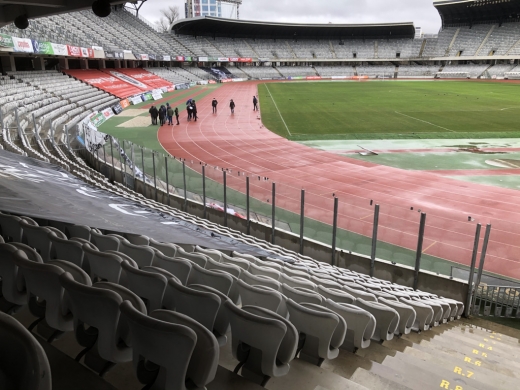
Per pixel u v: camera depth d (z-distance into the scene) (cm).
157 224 754
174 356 224
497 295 835
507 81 7381
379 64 9656
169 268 431
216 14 16900
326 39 9781
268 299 364
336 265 1007
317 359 349
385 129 2820
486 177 1722
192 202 1223
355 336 405
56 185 762
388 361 427
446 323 774
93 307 254
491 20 8769
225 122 3164
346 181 1681
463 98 4609
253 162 1992
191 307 307
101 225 514
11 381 165
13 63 3512
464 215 1312
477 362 523
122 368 291
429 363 444
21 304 337
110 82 4609
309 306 359
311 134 2677
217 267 483
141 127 2916
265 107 4053
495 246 1105
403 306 532
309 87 6519
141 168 1334
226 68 8656
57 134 1997
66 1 946
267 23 8619
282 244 1073
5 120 1809
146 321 223
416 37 10162
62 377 246
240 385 273
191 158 2062
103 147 1538
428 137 2555
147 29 7106
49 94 2964
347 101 4444
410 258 911
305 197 1051
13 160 897
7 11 1096
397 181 1678
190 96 5150
